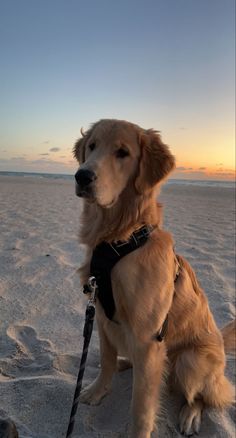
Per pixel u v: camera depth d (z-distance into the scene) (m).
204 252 1.67
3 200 3.48
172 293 0.62
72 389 0.67
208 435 0.62
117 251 0.59
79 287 1.14
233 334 0.82
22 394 0.64
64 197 4.28
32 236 1.79
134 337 0.59
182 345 0.68
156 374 0.60
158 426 0.63
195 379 0.66
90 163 0.60
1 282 1.14
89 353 0.81
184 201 4.69
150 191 0.63
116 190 0.61
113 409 0.66
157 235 0.62
